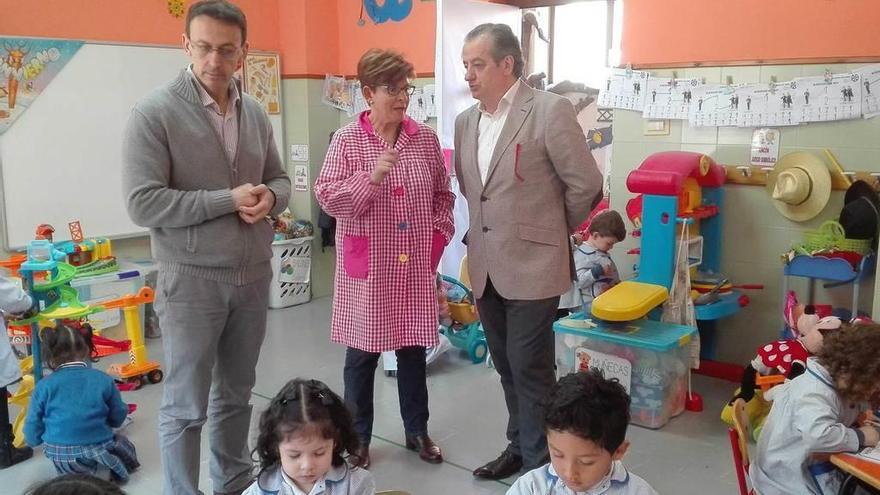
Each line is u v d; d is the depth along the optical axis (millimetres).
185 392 2221
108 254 4230
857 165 3371
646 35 3889
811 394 1954
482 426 3264
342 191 2496
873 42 3270
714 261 3785
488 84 2418
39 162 4223
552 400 1467
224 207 2131
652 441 3109
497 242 2463
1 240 4121
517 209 2424
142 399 3572
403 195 2592
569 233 2527
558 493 1550
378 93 2506
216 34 2055
